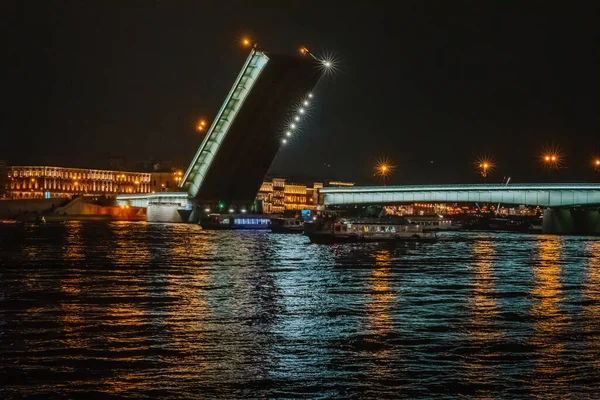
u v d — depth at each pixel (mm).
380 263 107688
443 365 45469
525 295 73812
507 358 47062
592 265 106688
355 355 47625
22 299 68375
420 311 63500
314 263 106500
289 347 49625
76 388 40844
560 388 41312
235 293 73500
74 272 91062
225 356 47219
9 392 40125
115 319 58562
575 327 56594
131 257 113875
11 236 177250
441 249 141625
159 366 44875
